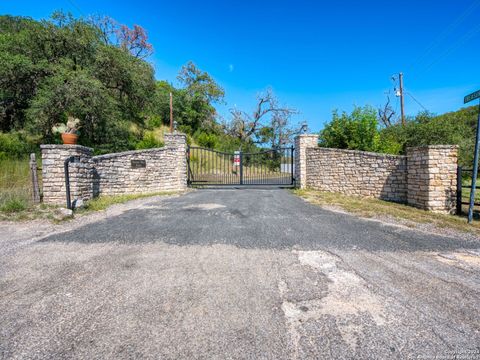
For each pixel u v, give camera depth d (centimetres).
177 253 312
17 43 1309
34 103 1148
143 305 200
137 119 2141
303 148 986
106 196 752
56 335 166
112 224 450
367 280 246
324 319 184
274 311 193
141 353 150
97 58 1427
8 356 148
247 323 178
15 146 1107
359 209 590
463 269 275
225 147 2694
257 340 162
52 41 1348
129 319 182
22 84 1286
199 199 746
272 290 225
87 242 352
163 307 197
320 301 208
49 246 336
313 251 323
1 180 757
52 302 204
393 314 192
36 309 195
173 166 983
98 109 1283
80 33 1425
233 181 1431
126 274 255
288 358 147
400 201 728
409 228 437
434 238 384
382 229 429
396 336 167
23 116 1355
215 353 150
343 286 234
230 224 453
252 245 343
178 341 160
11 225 433
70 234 389
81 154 623
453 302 210
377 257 306
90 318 184
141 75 1678
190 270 265
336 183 888
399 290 228
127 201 697
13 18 1928
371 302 208
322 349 154
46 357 147
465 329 175
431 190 593
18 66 1191
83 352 151
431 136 1287
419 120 1489
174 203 671
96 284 234
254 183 1244
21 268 268
